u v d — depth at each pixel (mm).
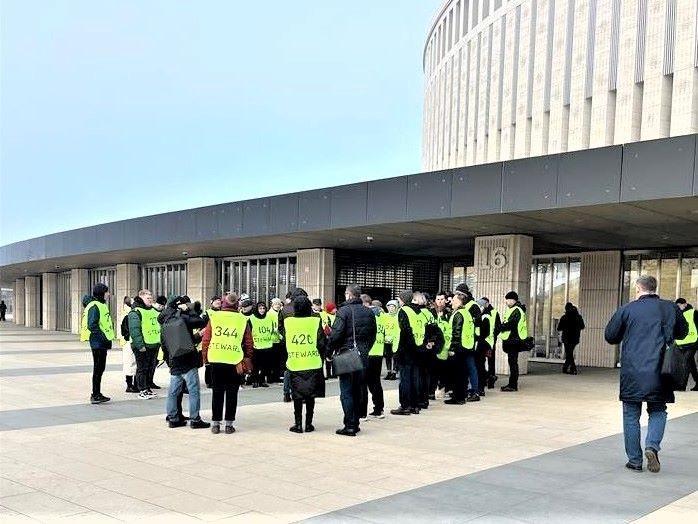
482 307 13070
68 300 34750
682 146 9852
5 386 12336
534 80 30906
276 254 22047
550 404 11000
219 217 17641
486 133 35000
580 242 16859
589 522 4883
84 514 4988
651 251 18141
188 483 5875
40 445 7363
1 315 49656
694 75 23562
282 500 5387
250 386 13094
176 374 8516
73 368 15625
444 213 12758
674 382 6273
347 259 20125
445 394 12188
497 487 5816
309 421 8383
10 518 4883
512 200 11789
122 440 7695
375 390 9422
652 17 25156
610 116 26812
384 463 6691
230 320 8195
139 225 20641
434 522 4859
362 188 14195
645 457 6863
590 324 18844
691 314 13078
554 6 30078
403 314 9766
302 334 8297
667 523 4875
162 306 12070
